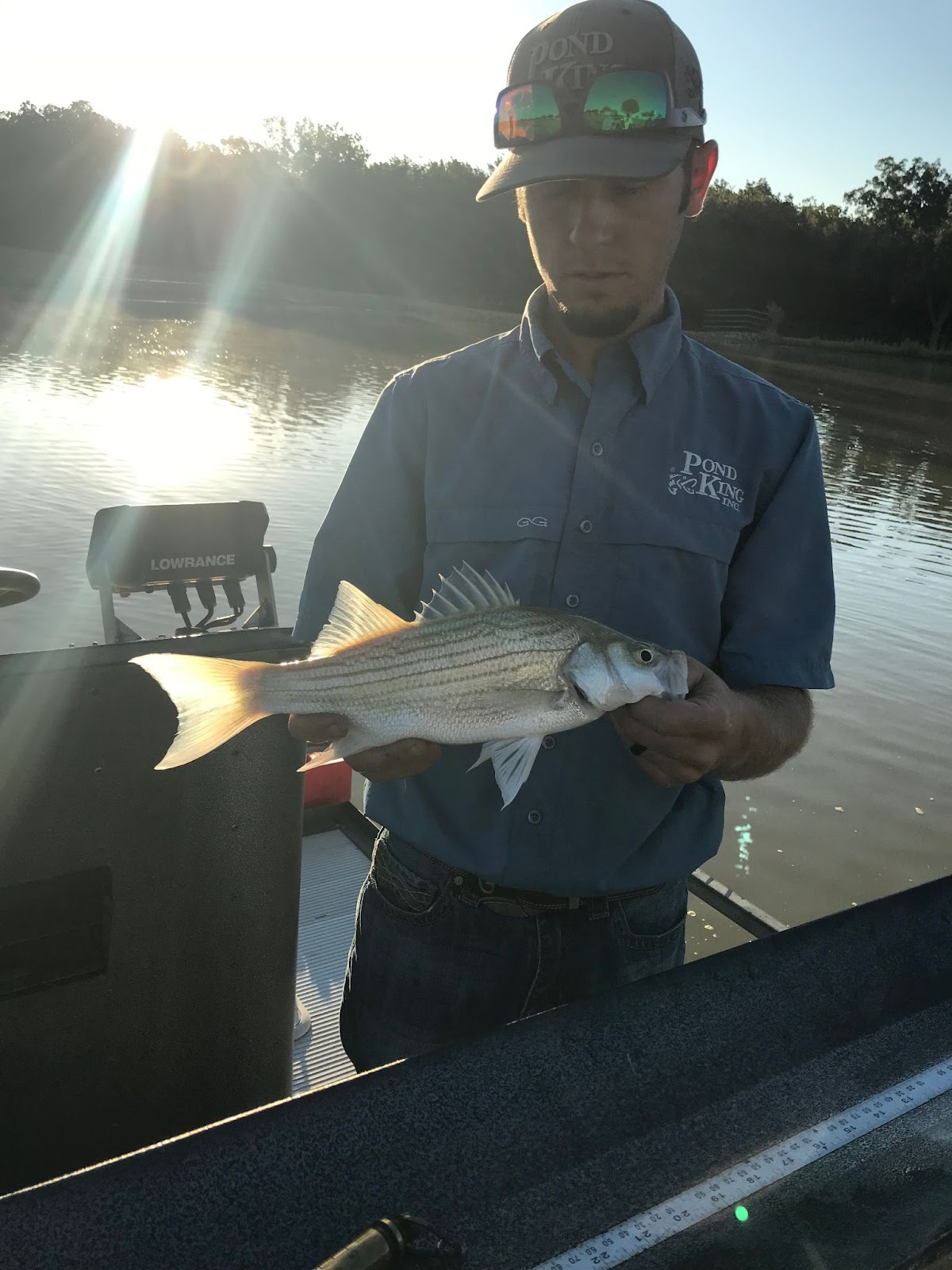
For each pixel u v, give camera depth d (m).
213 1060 2.25
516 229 71.62
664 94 1.99
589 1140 1.24
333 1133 1.19
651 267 2.14
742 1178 1.20
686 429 2.26
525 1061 1.32
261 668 2.06
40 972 1.99
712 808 2.38
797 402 2.33
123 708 1.96
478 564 2.34
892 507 20.55
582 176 1.98
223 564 4.32
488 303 73.19
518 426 2.31
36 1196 1.07
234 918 2.18
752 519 2.31
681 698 1.97
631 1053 1.36
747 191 69.81
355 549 2.53
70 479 14.96
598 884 2.24
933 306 67.94
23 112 75.81
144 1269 1.03
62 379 24.39
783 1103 1.32
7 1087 2.02
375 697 2.13
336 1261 1.00
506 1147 1.21
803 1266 1.09
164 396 23.55
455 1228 1.11
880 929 1.63
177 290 60.31
